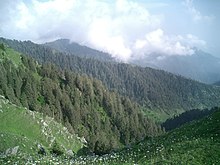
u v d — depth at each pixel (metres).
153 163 39.94
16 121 135.88
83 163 44.66
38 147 114.94
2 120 132.38
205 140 45.44
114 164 43.41
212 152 40.47
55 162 42.66
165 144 51.09
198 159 39.16
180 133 56.84
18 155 43.34
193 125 58.72
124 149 66.50
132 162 42.84
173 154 41.88
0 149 103.38
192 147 43.28
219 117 55.41
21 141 111.38
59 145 138.12
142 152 51.28
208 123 54.56
